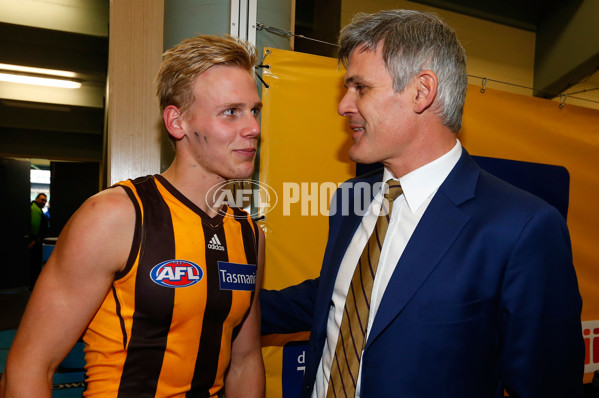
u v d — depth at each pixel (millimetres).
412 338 743
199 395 810
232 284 833
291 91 1398
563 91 3238
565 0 3170
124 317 734
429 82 789
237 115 780
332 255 979
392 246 843
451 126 844
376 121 828
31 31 4055
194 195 816
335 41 2912
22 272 6496
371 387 760
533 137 1773
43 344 668
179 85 776
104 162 3445
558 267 715
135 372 739
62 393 1667
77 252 677
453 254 760
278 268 1387
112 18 1322
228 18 1313
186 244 778
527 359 703
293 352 1441
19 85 5680
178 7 1319
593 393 1881
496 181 840
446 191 815
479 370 733
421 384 728
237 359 946
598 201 1876
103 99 5918
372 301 826
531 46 3434
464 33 3182
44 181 17797
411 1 3025
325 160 1435
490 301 739
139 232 736
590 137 1861
